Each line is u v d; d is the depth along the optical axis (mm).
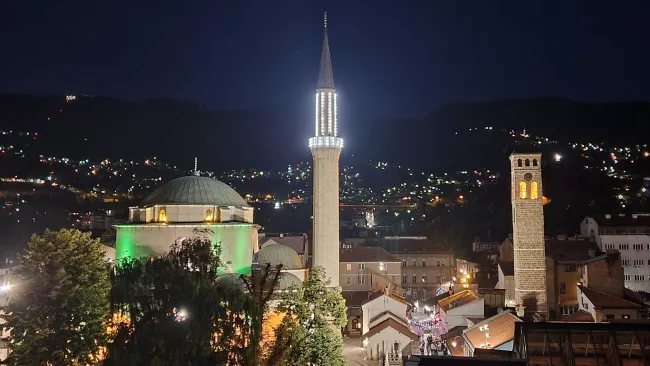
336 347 44719
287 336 41406
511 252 108812
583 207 162375
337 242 75812
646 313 72000
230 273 53062
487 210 191250
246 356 33094
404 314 89438
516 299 82438
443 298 101750
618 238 104438
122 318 32938
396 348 76562
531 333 39438
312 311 45344
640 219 108688
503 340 64125
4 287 55438
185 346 30375
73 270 46906
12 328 49281
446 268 136125
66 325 44469
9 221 187375
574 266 90125
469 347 68812
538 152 84062
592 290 77938
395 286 118125
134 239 59562
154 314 31578
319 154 76500
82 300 45406
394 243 142375
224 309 32969
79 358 44531
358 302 102938
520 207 83625
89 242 49906
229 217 62781
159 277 32656
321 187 76125
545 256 88875
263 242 118812
